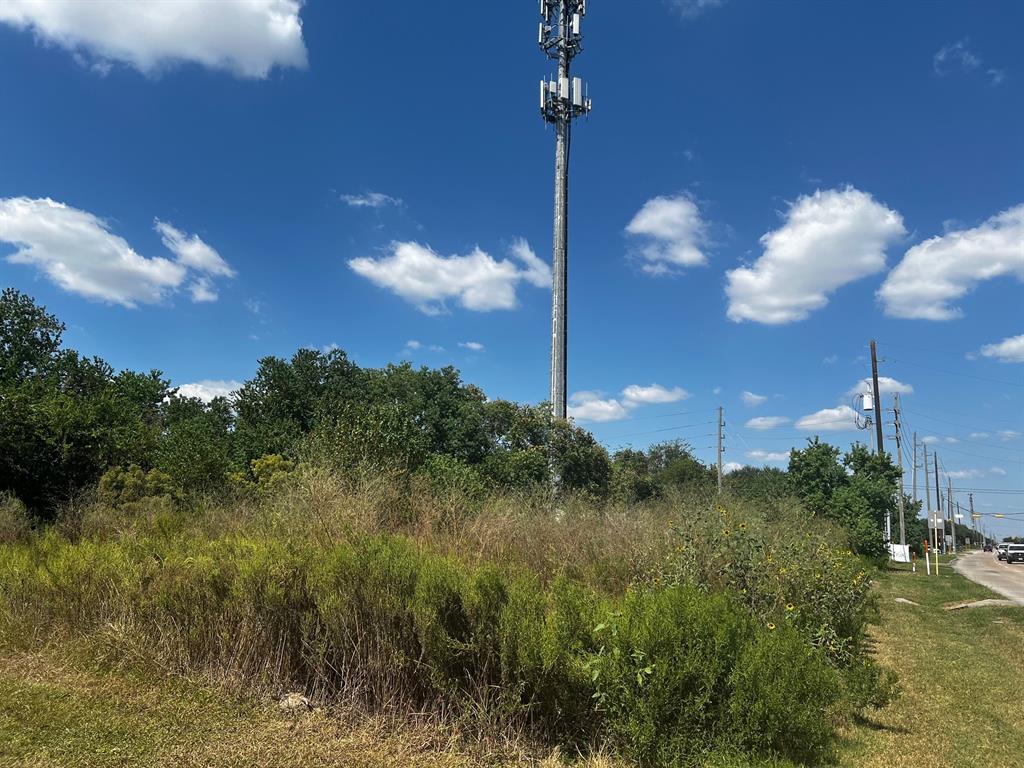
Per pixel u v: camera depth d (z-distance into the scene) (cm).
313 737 434
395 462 1066
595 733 439
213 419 3944
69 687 510
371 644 479
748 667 406
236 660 532
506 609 442
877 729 591
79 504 1285
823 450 3425
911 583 2434
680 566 662
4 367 2738
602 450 2850
